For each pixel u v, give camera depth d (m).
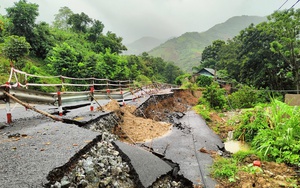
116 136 7.52
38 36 31.55
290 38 22.97
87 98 10.78
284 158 5.74
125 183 4.02
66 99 9.18
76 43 40.47
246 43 30.31
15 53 19.42
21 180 3.04
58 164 3.54
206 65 58.03
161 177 4.55
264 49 26.67
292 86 26.88
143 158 4.86
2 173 3.19
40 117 6.92
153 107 17.19
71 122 6.59
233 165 5.50
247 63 28.98
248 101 18.58
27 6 29.11
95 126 6.82
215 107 19.36
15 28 29.05
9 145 4.24
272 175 4.97
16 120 6.40
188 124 12.22
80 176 3.59
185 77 50.25
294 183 4.55
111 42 47.44
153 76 58.84
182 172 5.22
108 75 24.64
